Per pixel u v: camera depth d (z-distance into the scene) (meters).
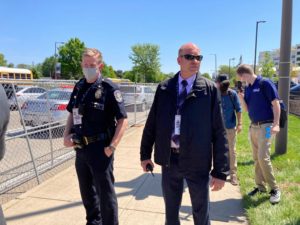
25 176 5.18
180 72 2.69
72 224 3.60
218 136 2.60
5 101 1.58
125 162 6.43
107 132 3.05
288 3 6.52
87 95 2.99
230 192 4.74
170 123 2.63
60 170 5.84
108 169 3.04
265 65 46.19
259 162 4.27
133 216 3.85
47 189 4.67
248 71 4.29
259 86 4.20
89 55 2.93
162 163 2.71
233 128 5.04
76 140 2.99
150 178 5.37
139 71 71.88
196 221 2.72
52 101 6.75
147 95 15.43
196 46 2.61
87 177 3.21
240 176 5.41
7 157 5.98
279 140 6.87
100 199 3.07
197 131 2.54
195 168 2.59
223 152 2.59
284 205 4.09
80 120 3.00
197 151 2.55
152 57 71.50
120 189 4.80
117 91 3.04
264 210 3.93
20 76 30.80
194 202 2.70
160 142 2.70
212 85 2.61
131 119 12.74
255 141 4.40
